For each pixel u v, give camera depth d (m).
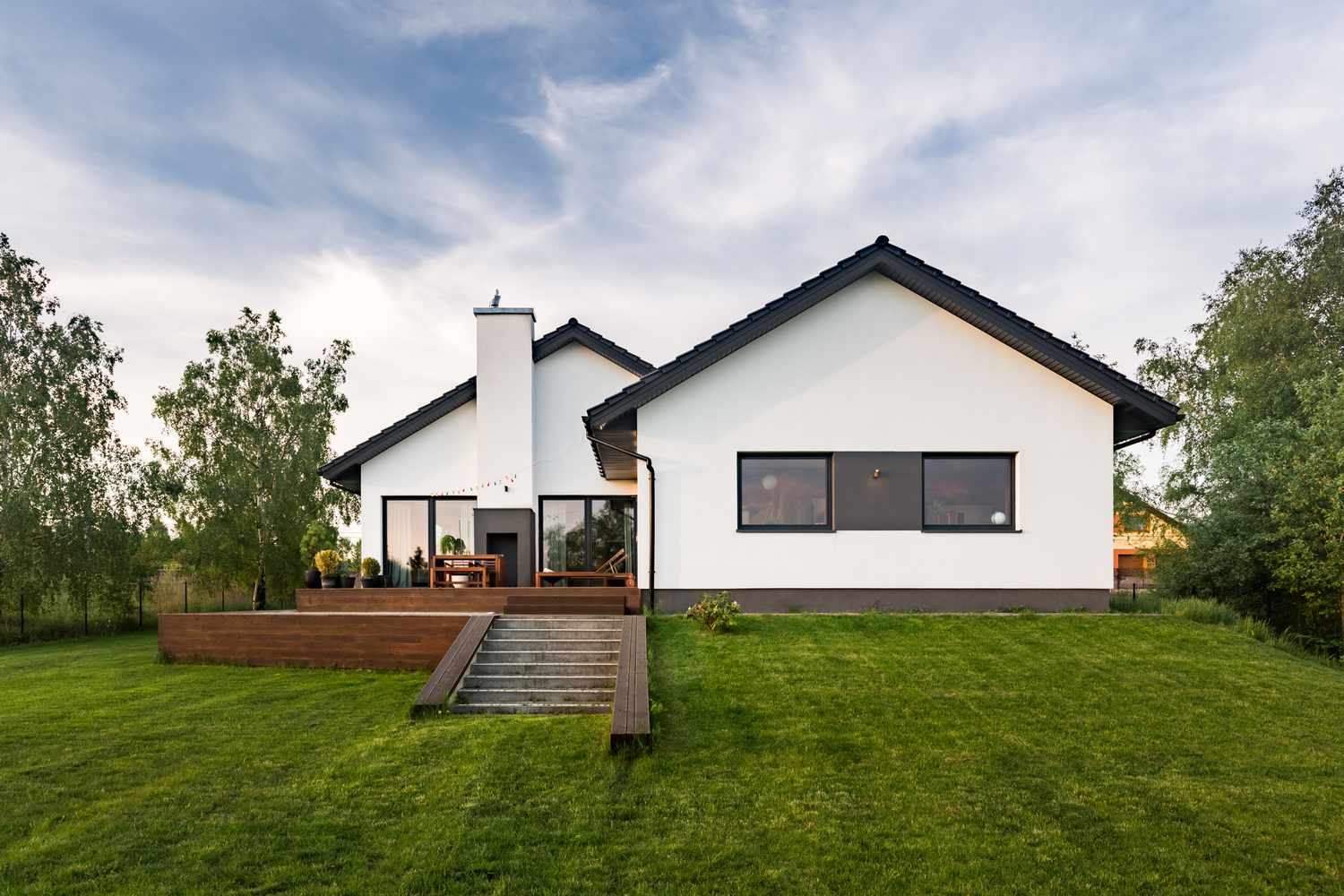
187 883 4.63
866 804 5.81
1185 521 21.55
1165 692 8.58
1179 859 4.96
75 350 19.67
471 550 17.36
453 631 11.07
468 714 8.54
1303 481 15.66
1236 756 6.81
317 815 5.62
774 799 5.89
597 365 17.67
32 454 18.92
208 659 11.89
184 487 22.70
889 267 12.77
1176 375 25.70
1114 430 13.78
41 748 7.29
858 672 9.15
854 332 13.05
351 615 11.34
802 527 12.94
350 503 26.03
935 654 9.88
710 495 12.86
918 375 13.01
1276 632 16.81
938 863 4.91
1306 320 21.58
